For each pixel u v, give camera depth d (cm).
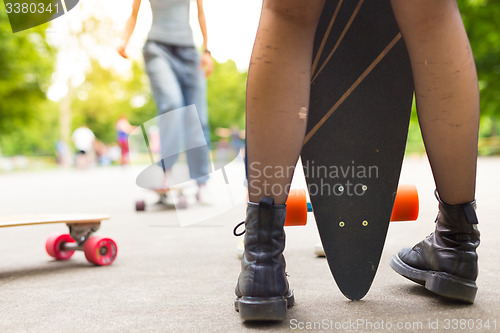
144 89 3953
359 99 163
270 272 150
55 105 3800
